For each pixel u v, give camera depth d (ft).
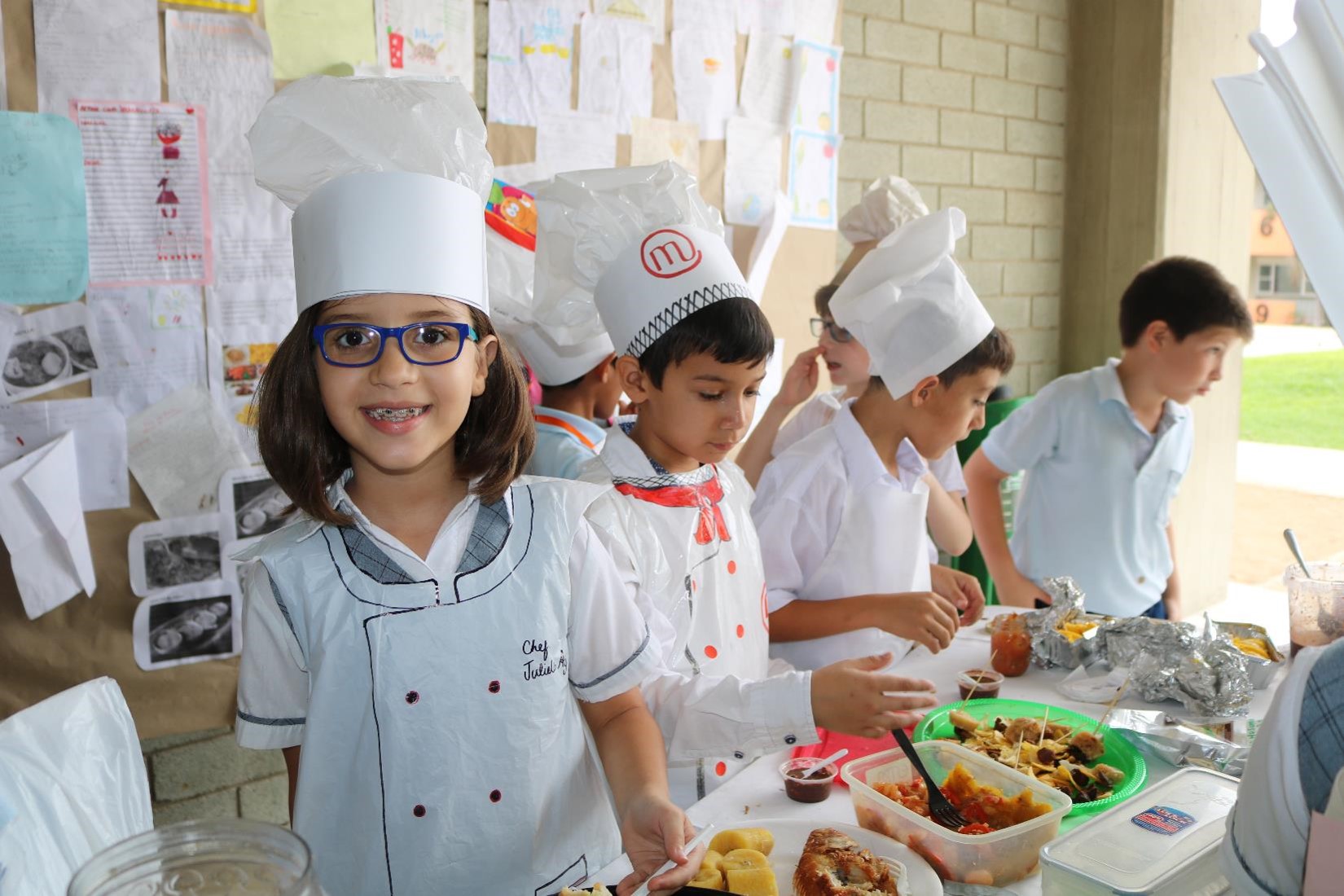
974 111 11.23
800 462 5.07
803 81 8.89
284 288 6.25
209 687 6.27
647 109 7.88
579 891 2.61
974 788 3.07
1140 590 7.27
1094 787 3.31
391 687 3.11
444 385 2.97
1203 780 2.99
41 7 5.40
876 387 5.17
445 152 3.21
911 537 5.16
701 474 4.34
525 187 6.20
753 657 4.41
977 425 5.19
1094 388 7.18
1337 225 2.11
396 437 2.91
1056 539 7.35
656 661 3.56
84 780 2.74
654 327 4.03
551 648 3.30
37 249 5.52
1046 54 11.91
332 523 3.18
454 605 3.17
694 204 4.39
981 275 11.73
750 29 8.43
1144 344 6.95
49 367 5.63
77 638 5.84
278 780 6.70
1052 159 12.26
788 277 9.11
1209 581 13.16
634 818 3.00
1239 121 2.17
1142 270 7.15
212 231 5.99
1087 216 12.41
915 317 4.90
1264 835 2.13
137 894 1.94
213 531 6.18
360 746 3.14
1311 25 1.97
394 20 6.50
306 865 1.90
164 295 5.89
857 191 10.22
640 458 4.17
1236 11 12.23
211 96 5.90
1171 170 11.89
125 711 2.91
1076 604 4.75
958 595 5.33
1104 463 7.13
